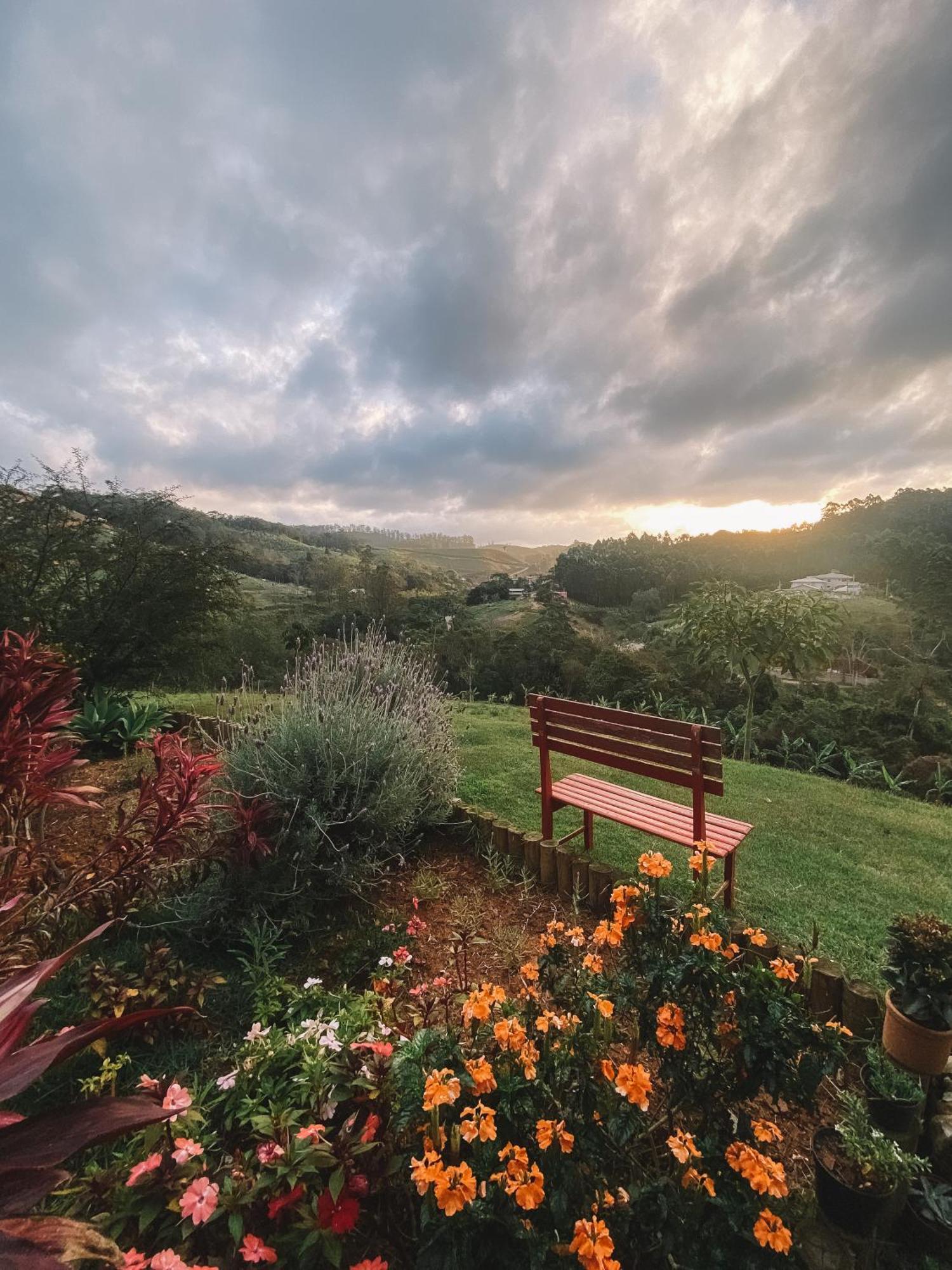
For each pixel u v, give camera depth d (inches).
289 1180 46.3
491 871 123.2
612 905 108.6
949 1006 60.2
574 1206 47.0
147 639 278.7
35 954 79.5
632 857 130.8
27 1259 29.2
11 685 72.8
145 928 98.0
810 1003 83.9
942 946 61.8
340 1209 44.9
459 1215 44.4
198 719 185.2
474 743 240.7
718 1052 55.3
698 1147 51.3
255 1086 59.2
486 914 109.6
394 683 170.7
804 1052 53.0
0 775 70.8
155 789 87.5
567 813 157.5
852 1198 54.0
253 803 113.4
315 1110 53.5
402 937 99.0
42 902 85.2
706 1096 53.7
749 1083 51.5
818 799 194.5
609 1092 52.1
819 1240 52.9
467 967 93.4
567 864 116.1
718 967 53.4
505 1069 53.2
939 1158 61.2
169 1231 47.0
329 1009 77.4
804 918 109.4
